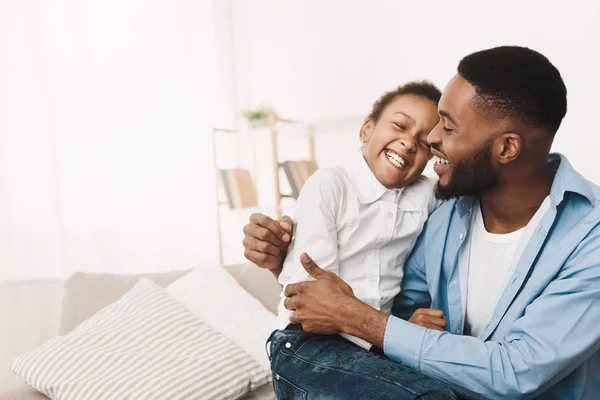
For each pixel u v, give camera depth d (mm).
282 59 3613
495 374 850
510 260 1023
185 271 1748
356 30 3260
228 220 3498
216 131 3518
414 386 820
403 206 1125
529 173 964
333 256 1018
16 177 2613
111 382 1230
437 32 2893
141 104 3111
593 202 923
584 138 2408
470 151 952
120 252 2979
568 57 2434
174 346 1341
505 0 2615
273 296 1651
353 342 984
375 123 1176
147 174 3109
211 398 1235
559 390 952
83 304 1613
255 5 3701
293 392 929
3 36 2602
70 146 2811
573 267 891
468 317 1087
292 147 3633
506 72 899
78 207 2822
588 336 841
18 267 2602
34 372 1290
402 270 1175
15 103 2617
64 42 2807
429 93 1135
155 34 3193
